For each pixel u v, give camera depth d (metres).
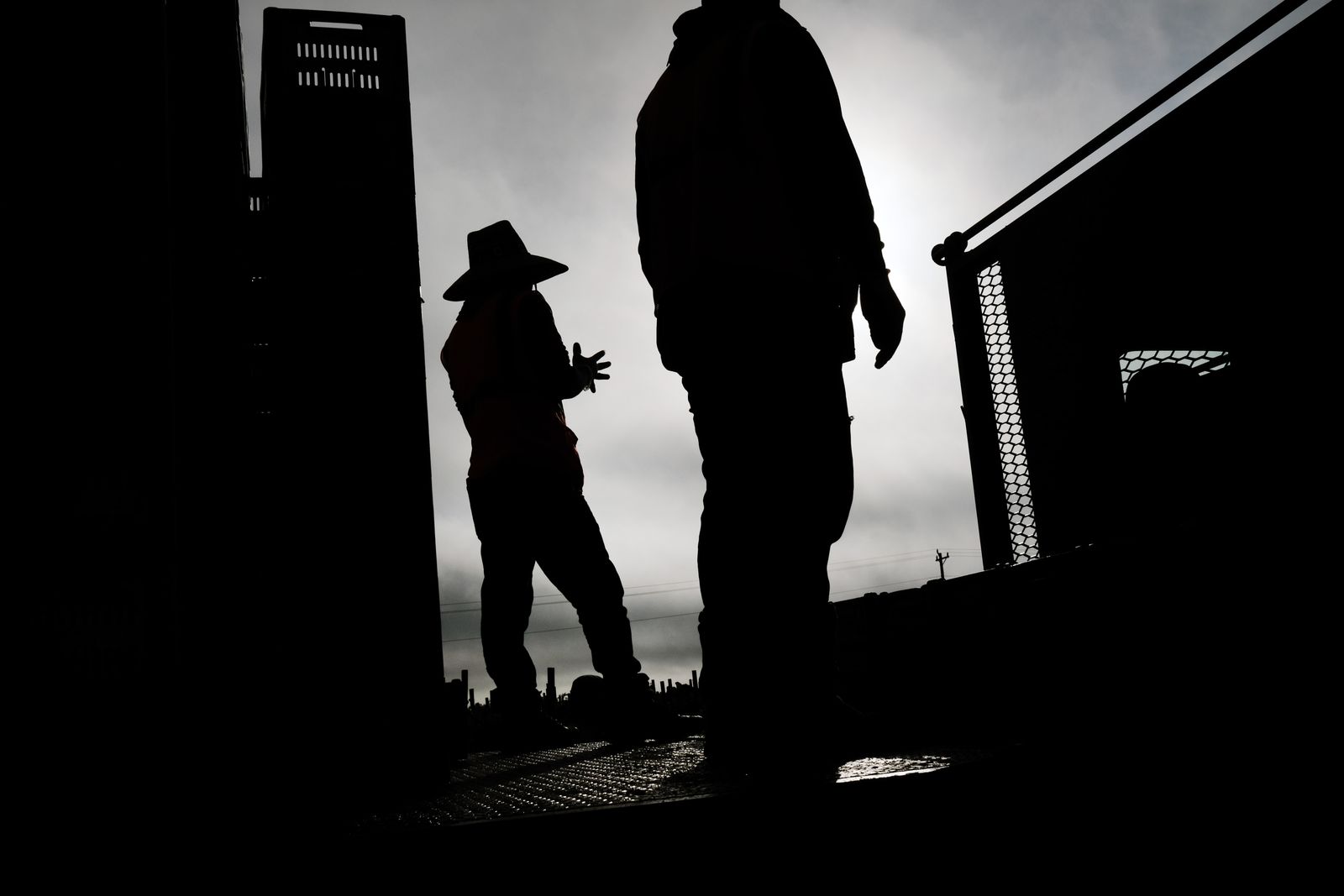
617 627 3.66
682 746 2.95
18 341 1.10
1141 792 1.31
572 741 3.70
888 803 1.20
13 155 1.15
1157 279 2.62
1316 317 2.13
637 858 1.09
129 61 1.25
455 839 1.05
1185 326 2.54
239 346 1.32
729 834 1.12
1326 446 2.08
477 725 4.46
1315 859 1.25
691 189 2.05
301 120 2.47
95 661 1.06
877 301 2.02
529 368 3.69
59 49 1.21
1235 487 2.32
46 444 1.09
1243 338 2.33
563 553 3.63
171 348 1.19
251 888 1.00
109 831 1.01
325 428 2.27
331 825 1.14
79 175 1.18
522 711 3.67
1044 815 1.27
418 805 1.52
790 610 1.80
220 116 1.37
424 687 2.08
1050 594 1.90
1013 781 1.26
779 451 1.86
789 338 1.89
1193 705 1.59
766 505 1.84
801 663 1.78
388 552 2.21
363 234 2.43
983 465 3.49
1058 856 1.25
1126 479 2.74
